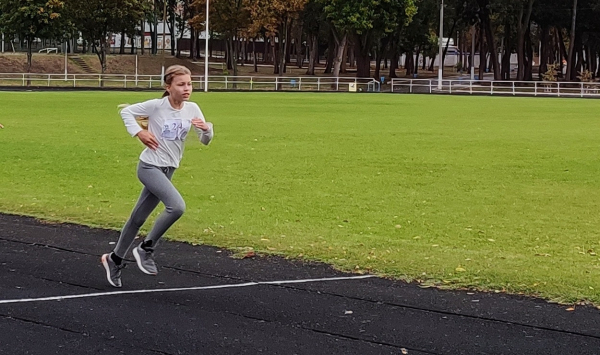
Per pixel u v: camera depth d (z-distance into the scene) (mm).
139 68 77250
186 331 5914
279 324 6113
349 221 11359
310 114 34000
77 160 18094
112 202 12562
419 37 82438
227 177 15812
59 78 62031
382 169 17250
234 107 38125
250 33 64375
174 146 6750
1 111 32281
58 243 9023
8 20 60656
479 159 19188
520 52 72375
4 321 6102
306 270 7855
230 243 9164
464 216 11938
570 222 11523
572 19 72562
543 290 7105
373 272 7789
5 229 9812
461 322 6215
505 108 40938
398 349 5613
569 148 21781
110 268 7059
